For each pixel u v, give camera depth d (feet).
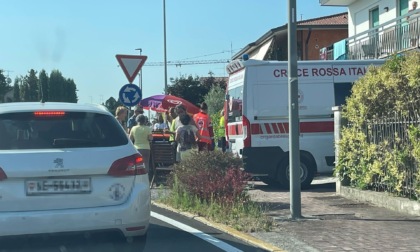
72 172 18.45
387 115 31.22
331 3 77.97
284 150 39.29
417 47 52.01
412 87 27.96
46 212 18.04
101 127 20.11
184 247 22.07
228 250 21.59
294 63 27.45
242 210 27.94
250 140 39.11
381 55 60.49
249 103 39.22
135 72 43.73
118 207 18.85
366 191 32.68
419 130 26.94
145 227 19.70
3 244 20.51
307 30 104.06
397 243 21.88
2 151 18.30
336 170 36.01
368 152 32.19
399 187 29.37
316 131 39.83
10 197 17.92
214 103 131.54
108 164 18.98
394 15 65.46
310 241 22.57
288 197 35.58
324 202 32.91
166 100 63.26
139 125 40.60
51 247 20.99
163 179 45.80
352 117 34.19
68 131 19.52
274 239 23.09
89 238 21.31
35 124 19.38
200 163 31.83
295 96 27.45
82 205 18.56
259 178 42.42
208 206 29.43
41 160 18.24
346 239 22.76
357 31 76.69
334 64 40.42
